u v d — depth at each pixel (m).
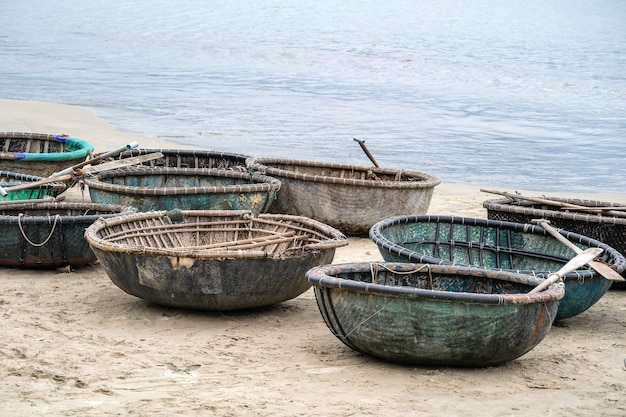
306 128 22.91
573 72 35.19
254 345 7.34
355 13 57.16
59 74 30.89
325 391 6.23
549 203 11.27
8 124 20.62
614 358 7.44
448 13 58.75
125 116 23.33
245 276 7.75
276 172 12.05
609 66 36.75
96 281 9.20
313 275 6.80
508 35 46.97
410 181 12.84
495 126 24.53
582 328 8.48
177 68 33.88
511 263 9.82
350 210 11.73
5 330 7.32
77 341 7.18
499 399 6.21
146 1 62.34
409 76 33.69
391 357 6.70
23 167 13.15
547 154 21.05
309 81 31.66
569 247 8.84
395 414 5.84
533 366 7.08
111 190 10.68
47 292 8.70
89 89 27.84
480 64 36.75
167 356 6.92
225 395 6.09
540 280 7.25
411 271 7.41
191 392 6.13
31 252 9.16
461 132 23.41
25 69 31.73
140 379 6.36
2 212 9.91
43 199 10.33
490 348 6.54
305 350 7.23
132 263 7.73
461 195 16.19
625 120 25.94
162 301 7.96
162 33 45.31
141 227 9.07
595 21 55.31
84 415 5.60
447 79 33.16
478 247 9.96
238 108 25.53
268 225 9.38
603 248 9.04
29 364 6.52
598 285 8.18
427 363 6.71
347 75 33.44
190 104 25.88
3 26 46.41
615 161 20.47
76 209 10.05
